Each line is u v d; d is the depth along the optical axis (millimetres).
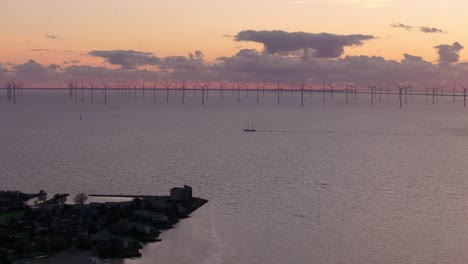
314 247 117438
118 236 121875
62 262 106062
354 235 125062
